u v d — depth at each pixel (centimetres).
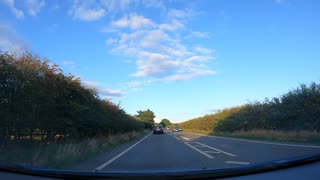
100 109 3522
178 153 2184
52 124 2245
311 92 4241
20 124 1795
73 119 2541
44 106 2066
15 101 1753
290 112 4419
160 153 2223
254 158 1734
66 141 2408
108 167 1500
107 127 3922
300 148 2289
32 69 1998
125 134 5019
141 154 2181
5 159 1434
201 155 1994
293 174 750
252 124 5744
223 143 3231
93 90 3177
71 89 2661
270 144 2839
